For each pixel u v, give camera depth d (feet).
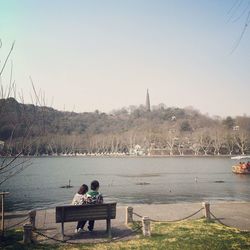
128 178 238.68
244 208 63.36
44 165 423.23
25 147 40.75
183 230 44.09
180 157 629.92
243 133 573.74
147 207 65.98
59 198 131.03
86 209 40.09
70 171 316.81
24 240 37.91
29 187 175.73
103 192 151.33
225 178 231.30
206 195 138.31
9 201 120.57
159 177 244.42
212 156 614.34
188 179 225.35
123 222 50.34
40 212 60.70
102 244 37.47
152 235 41.39
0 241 38.78
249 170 264.11
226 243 37.17
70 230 44.93
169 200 122.62
